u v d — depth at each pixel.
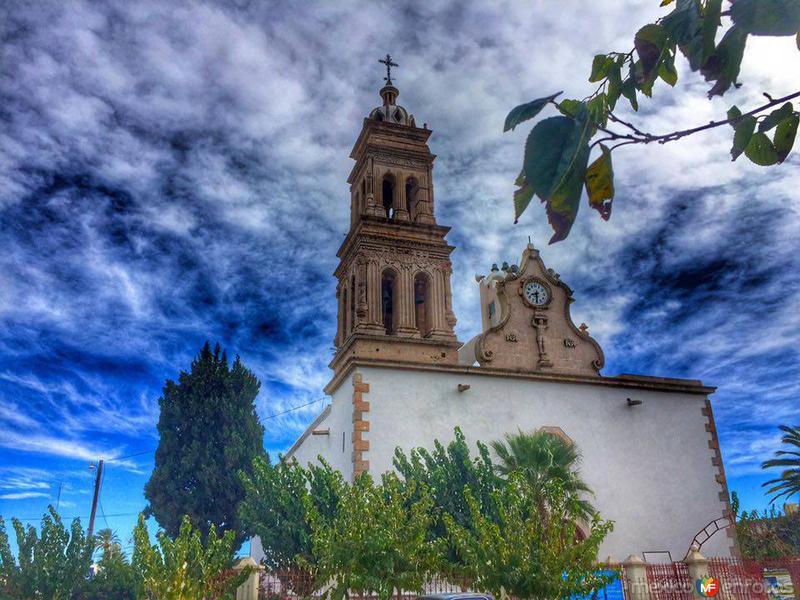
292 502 22.11
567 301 34.84
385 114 41.03
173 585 18.53
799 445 44.78
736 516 33.06
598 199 2.54
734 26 2.37
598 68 2.84
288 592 21.59
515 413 30.36
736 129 2.87
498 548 19.17
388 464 27.53
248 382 46.31
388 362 29.02
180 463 41.88
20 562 26.89
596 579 19.36
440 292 35.72
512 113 2.07
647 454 31.81
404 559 18.91
